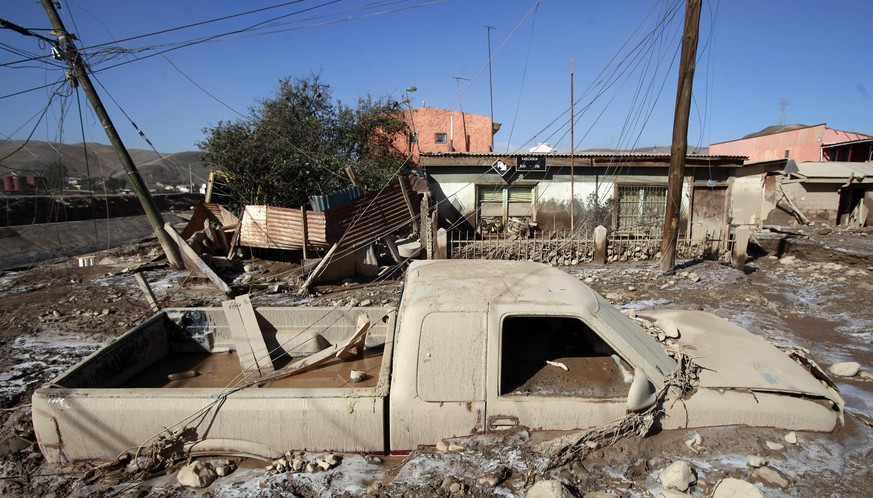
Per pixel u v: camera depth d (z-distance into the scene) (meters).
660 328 3.94
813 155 33.31
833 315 7.41
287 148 15.46
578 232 12.72
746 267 11.02
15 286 10.01
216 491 2.71
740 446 2.86
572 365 3.27
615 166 14.69
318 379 4.06
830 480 2.63
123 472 2.91
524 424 2.93
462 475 2.64
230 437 2.96
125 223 19.73
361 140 19.36
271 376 3.97
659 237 12.27
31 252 14.47
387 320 4.77
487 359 2.95
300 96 17.61
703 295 8.30
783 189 23.19
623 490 2.56
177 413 2.94
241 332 4.59
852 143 30.25
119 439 2.96
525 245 11.22
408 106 20.70
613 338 3.04
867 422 3.31
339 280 9.96
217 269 10.83
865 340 6.27
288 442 2.97
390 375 3.16
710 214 15.27
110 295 8.96
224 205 15.21
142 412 2.94
